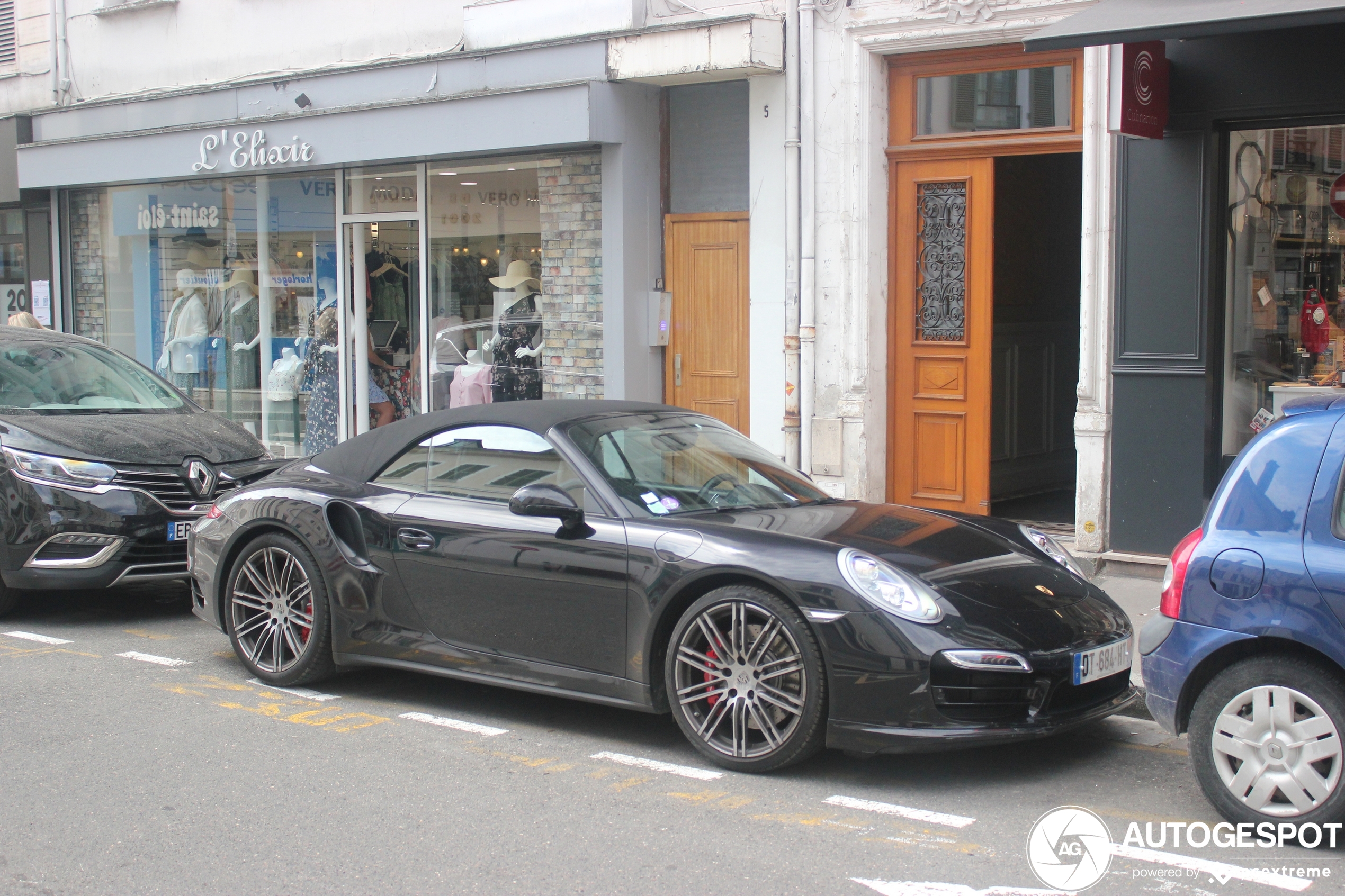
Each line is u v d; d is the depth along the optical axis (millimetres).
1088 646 4949
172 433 8141
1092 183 8570
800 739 4859
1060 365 11922
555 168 11266
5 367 8438
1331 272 8062
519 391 11719
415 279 12523
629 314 10766
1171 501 8359
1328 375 8133
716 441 6285
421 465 6160
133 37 14461
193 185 14281
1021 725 4754
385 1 12328
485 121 11094
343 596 6086
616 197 10680
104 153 14195
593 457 5711
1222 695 4359
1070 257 11984
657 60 10172
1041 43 7145
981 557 5301
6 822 4562
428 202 12312
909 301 9859
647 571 5219
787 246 9984
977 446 9648
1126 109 7727
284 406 13828
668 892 3959
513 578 5562
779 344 10188
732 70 9859
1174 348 8258
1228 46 7918
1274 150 8180
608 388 10891
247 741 5496
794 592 4871
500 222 11750
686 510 5566
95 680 6508
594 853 4273
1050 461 11828
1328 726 4156
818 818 4586
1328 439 4285
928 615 4754
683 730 5164
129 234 14938
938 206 9695
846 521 5535
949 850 4297
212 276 14281
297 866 4164
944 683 4691
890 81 9773
